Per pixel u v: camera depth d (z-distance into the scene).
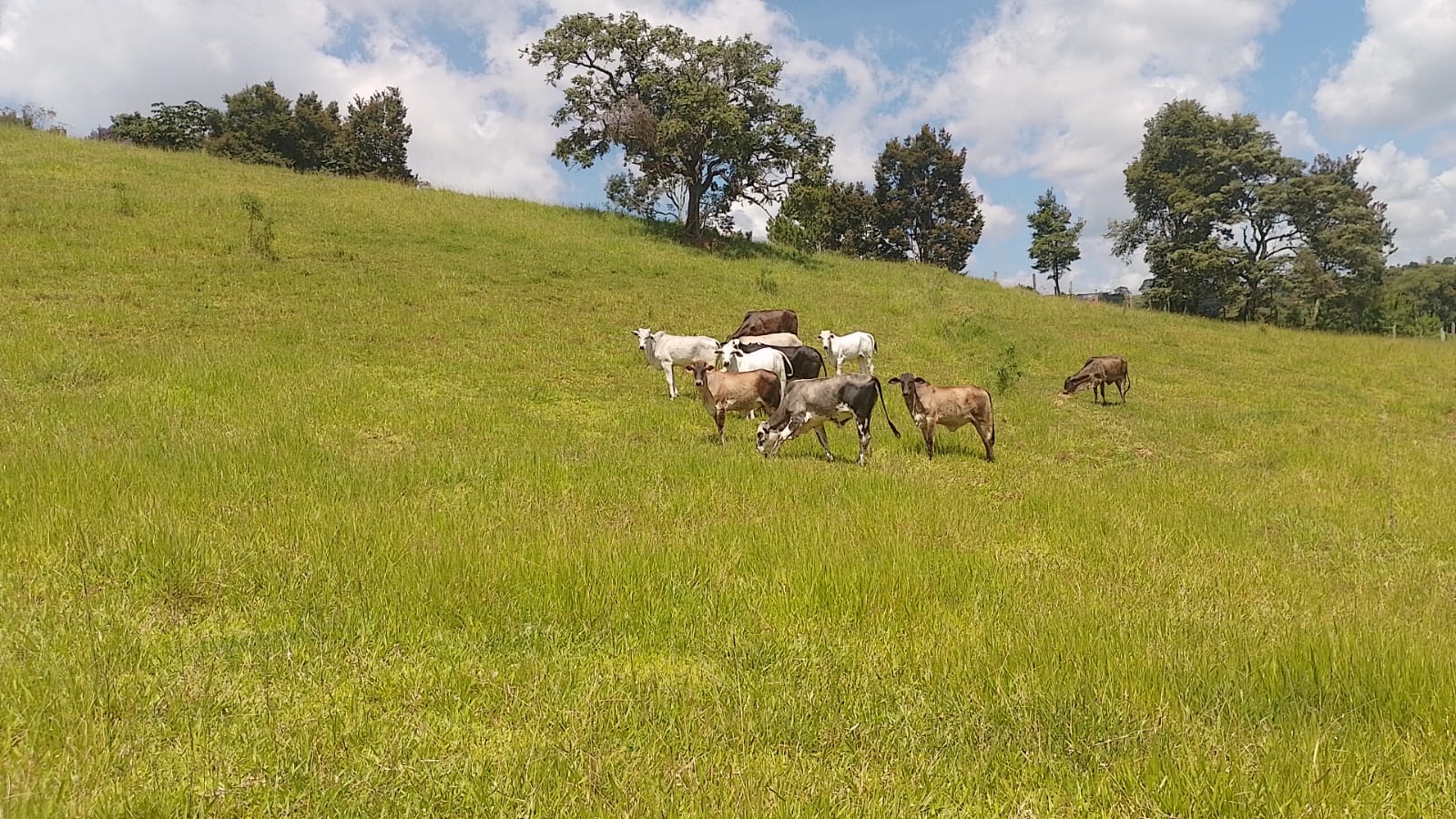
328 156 55.72
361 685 4.21
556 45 33.59
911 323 23.03
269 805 3.21
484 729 3.88
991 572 6.31
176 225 21.75
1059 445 12.65
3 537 5.59
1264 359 23.52
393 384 13.15
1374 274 47.34
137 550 5.44
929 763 3.67
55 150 28.52
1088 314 29.69
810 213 36.22
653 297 22.78
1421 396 19.44
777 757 3.70
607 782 3.41
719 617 5.26
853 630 5.20
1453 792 3.43
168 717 3.77
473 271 22.53
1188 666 4.54
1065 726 3.93
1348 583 7.03
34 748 3.42
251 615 4.95
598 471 8.73
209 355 12.86
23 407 9.78
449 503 7.48
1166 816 3.27
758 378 11.70
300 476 7.75
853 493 8.47
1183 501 9.36
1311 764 3.49
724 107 31.80
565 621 5.03
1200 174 48.19
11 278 16.22
